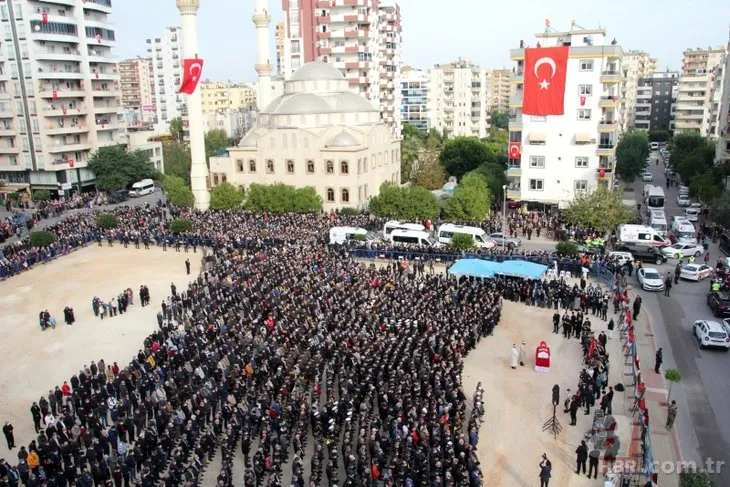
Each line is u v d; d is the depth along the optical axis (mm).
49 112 95875
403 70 198250
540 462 26547
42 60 94812
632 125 186000
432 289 46719
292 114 85500
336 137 82250
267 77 101938
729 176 80000
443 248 59562
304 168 83438
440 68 158250
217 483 24531
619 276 51031
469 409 32156
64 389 33406
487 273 47719
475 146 98875
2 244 71562
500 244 61875
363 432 26594
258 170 86062
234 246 62750
